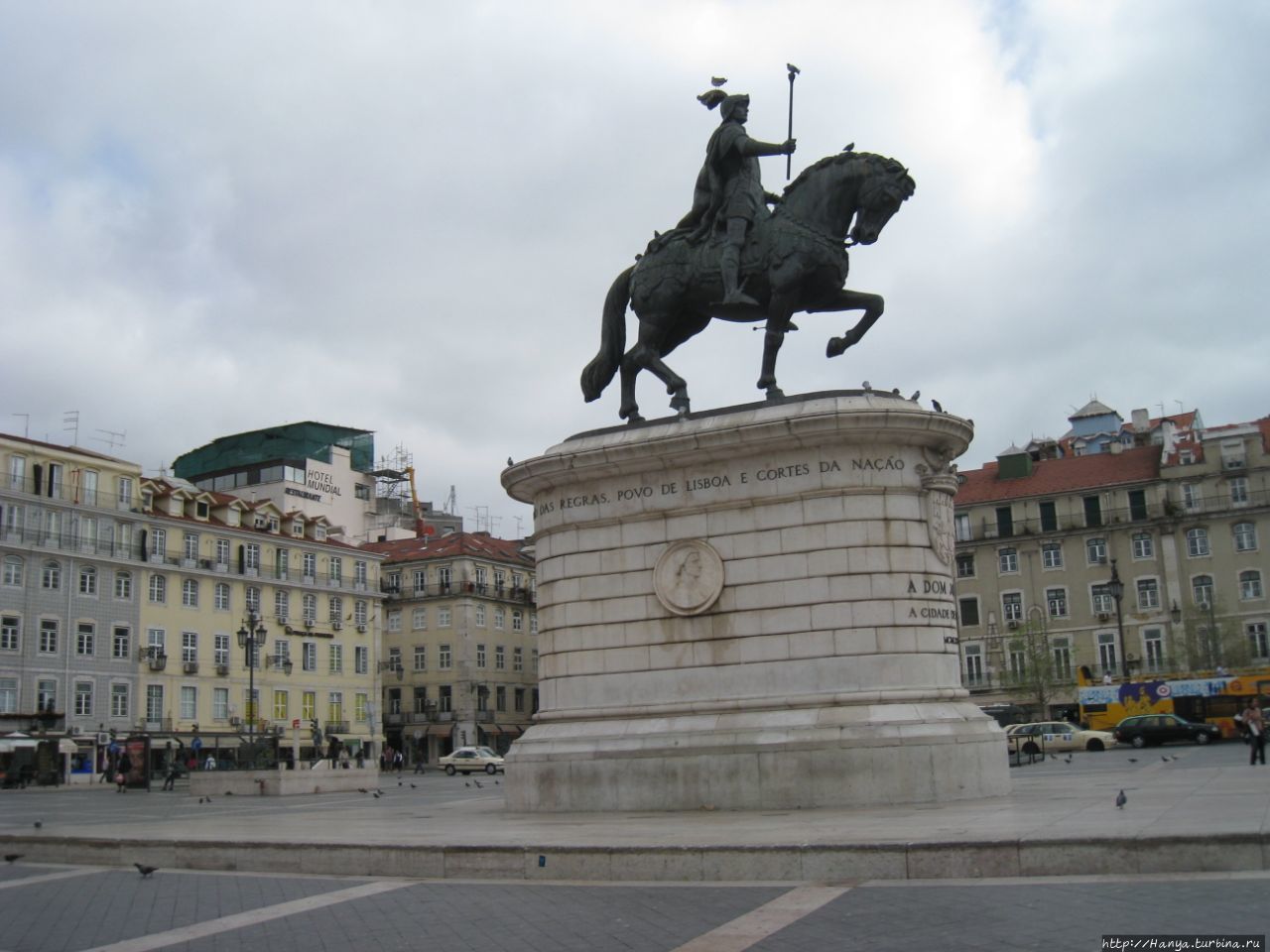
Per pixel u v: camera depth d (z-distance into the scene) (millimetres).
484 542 69562
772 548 12156
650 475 12828
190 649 53219
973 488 61031
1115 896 6547
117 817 17281
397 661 66812
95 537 50156
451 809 14836
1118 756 32375
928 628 11961
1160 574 55938
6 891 9102
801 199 12812
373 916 7215
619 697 12594
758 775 11500
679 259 13328
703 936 6156
